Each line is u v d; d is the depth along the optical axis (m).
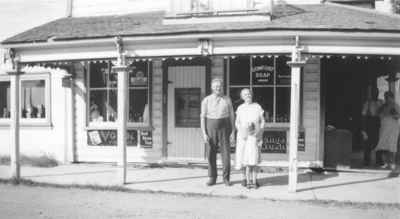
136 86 11.32
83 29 9.69
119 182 8.76
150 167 10.88
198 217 6.25
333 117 11.23
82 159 11.74
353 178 9.27
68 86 11.74
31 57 9.32
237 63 10.64
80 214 6.43
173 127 11.09
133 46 8.66
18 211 6.61
